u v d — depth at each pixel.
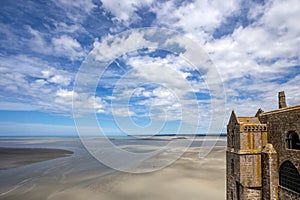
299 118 18.34
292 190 18.77
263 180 21.50
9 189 32.94
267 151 21.14
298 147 18.86
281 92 25.69
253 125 22.27
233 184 23.36
